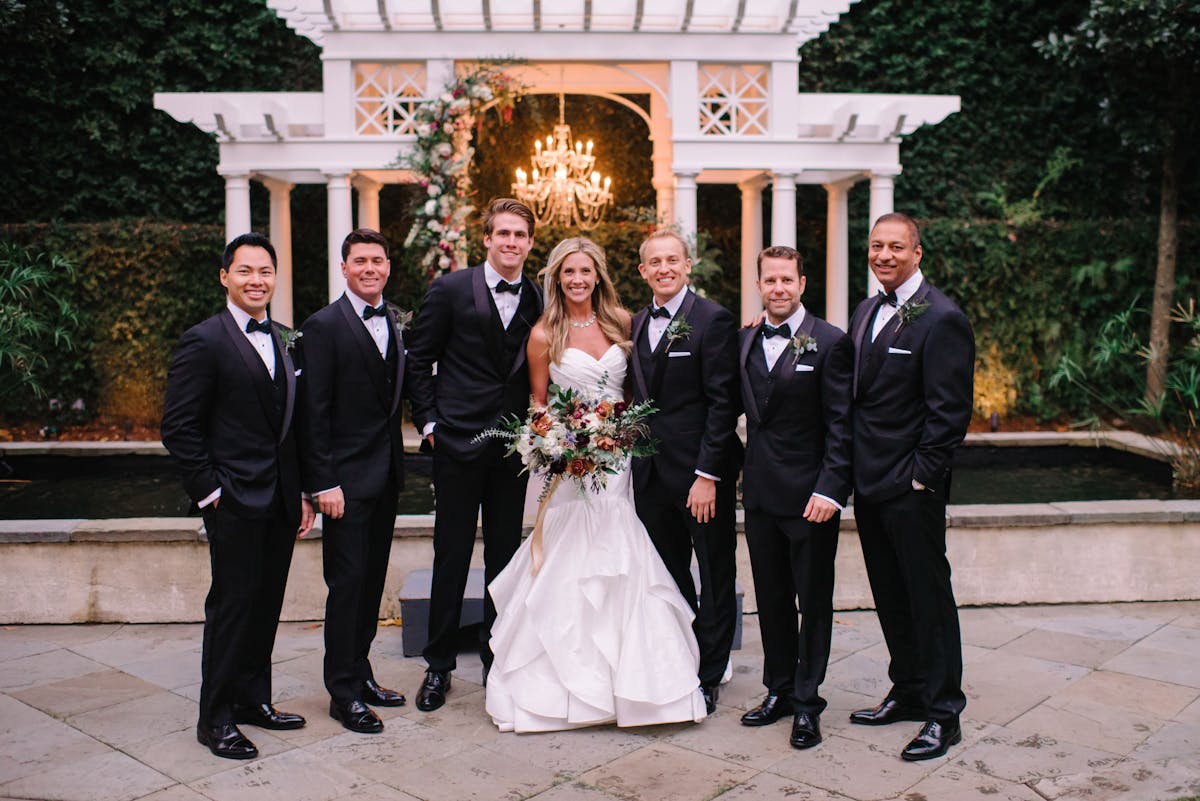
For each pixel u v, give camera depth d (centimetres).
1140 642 427
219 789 301
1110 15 784
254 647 345
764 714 350
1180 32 762
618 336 374
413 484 656
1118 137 956
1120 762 317
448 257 724
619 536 361
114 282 859
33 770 313
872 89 963
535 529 366
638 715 344
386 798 296
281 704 367
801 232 961
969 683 384
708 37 736
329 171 732
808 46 956
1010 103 963
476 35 727
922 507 327
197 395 319
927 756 320
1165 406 855
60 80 915
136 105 926
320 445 343
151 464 721
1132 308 840
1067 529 478
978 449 745
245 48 930
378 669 405
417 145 719
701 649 369
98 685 385
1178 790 298
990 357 887
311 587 462
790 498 340
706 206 959
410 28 724
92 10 905
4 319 775
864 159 754
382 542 366
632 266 826
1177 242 884
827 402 339
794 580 345
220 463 325
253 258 326
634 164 963
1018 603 479
